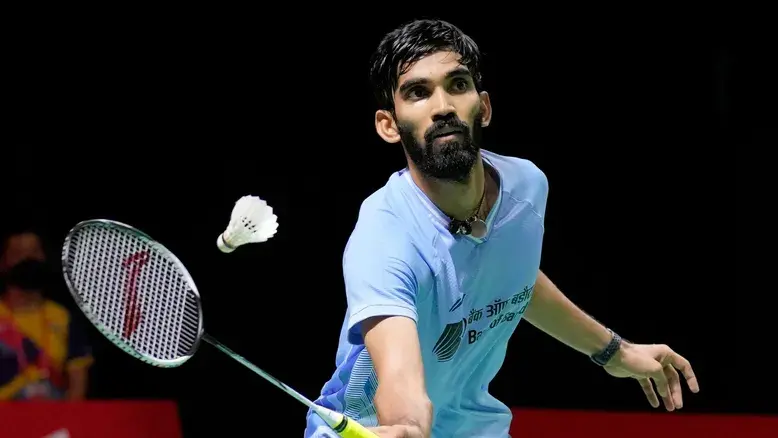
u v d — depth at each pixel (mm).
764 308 13562
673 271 13891
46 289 12188
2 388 11719
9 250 11953
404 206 6141
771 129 13656
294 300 14156
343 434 5676
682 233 13906
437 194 6129
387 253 6000
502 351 6922
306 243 14289
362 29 14406
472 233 6176
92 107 14672
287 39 14539
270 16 14531
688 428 9789
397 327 5805
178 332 5973
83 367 12125
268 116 14555
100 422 10406
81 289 5867
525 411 10125
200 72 14648
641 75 14000
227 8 14586
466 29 14164
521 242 6445
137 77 14688
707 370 13648
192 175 14578
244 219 5891
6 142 14547
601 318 13977
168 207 14555
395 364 5652
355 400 6715
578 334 7566
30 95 14648
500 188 6301
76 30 14672
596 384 13328
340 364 6648
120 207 14547
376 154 14422
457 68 6027
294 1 14500
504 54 14180
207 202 14531
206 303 14156
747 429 9680
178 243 14469
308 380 13922
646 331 13844
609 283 14023
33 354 11844
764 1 13555
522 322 13469
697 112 13883
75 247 5898
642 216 14023
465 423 7027
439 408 6828
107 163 14633
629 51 14000
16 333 11812
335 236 14320
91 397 12633
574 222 14148
